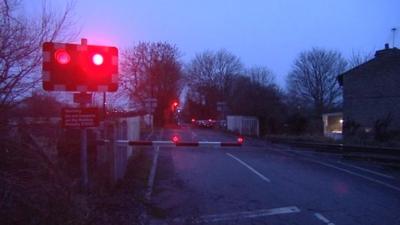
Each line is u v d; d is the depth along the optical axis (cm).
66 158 1213
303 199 1170
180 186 1344
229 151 2767
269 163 2083
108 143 1219
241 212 999
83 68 930
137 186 1248
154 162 1984
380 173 1817
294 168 1900
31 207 656
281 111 5366
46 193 705
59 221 677
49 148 1005
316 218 950
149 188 1248
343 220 936
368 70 3816
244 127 5350
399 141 2894
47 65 908
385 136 3475
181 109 11044
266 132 5188
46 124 953
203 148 2922
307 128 4966
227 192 1259
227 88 9956
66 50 916
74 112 973
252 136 4794
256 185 1399
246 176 1603
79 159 1231
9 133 777
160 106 7356
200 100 10194
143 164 1831
